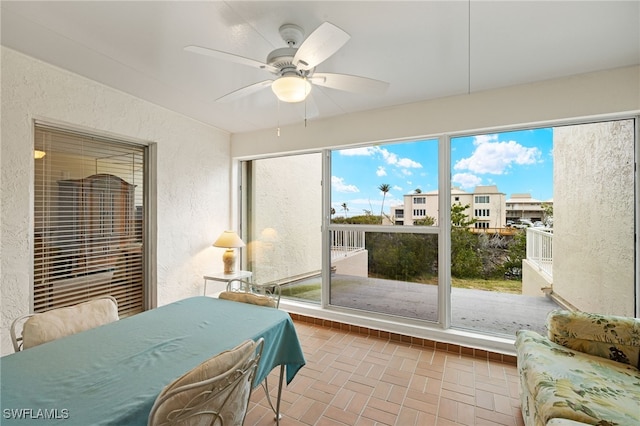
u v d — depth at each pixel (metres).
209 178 3.70
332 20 1.69
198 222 3.54
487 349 2.59
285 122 3.55
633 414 1.17
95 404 0.94
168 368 1.17
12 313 2.04
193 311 1.83
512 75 2.35
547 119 2.42
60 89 2.28
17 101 2.05
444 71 2.29
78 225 2.49
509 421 1.80
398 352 2.70
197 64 2.22
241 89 1.90
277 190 3.95
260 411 1.88
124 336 1.46
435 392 2.09
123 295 2.84
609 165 2.39
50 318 1.51
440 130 2.81
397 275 3.16
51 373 1.12
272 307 1.94
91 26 1.76
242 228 4.18
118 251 2.81
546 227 2.59
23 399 0.95
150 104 2.97
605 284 2.39
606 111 2.24
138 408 0.93
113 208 2.77
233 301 2.04
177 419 0.92
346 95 2.75
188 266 3.42
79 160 2.51
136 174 2.97
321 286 3.56
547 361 1.57
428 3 1.55
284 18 1.68
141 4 1.57
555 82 2.40
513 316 2.71
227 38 1.88
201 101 2.92
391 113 3.03
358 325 3.15
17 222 2.06
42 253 2.25
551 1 1.53
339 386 2.16
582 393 1.30
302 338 3.00
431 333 2.86
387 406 1.94
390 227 3.19
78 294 2.49
